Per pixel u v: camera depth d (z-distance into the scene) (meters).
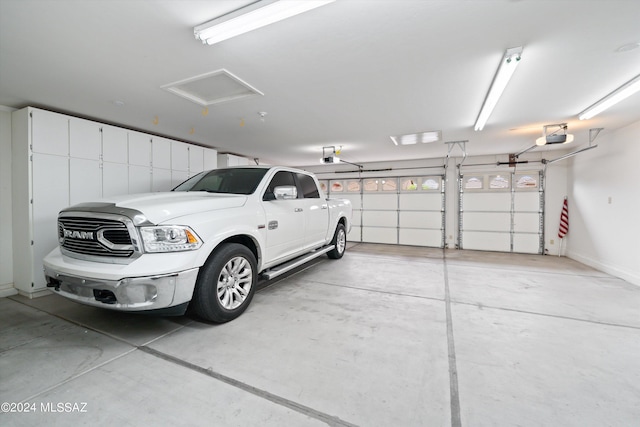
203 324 2.84
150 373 2.01
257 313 3.14
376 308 3.34
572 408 1.67
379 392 1.81
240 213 3.02
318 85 3.42
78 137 4.34
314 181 5.00
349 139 6.34
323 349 2.36
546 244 8.02
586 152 6.64
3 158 3.98
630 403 1.73
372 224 10.28
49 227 4.01
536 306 3.48
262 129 5.45
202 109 4.23
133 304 2.22
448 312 3.24
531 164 8.21
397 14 2.11
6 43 2.45
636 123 4.83
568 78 3.23
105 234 2.43
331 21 2.19
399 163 9.80
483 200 8.74
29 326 2.81
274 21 2.08
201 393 1.80
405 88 3.52
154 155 5.50
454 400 1.74
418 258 6.99
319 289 4.10
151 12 2.06
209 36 2.27
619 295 3.98
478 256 7.50
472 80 3.28
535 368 2.11
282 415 1.61
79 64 2.86
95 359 2.19
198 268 2.51
